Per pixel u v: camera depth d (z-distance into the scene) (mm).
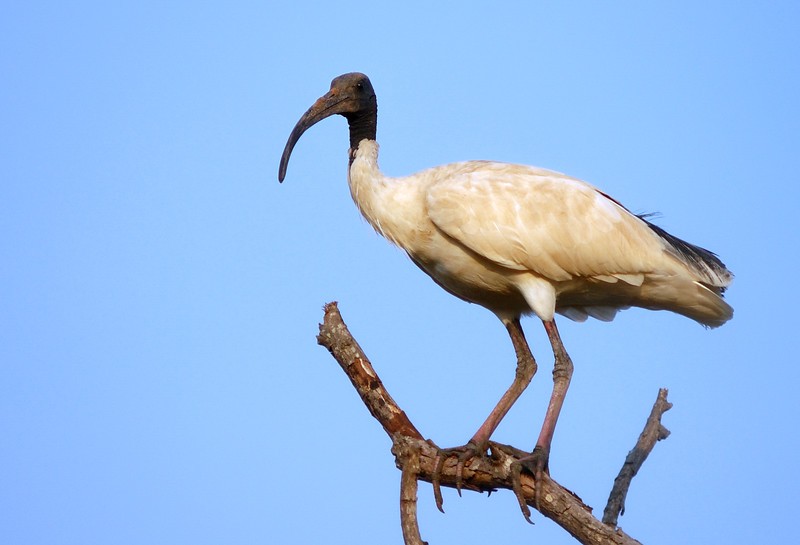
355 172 12305
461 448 10039
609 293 12352
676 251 11945
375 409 10133
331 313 10156
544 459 9711
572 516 9273
